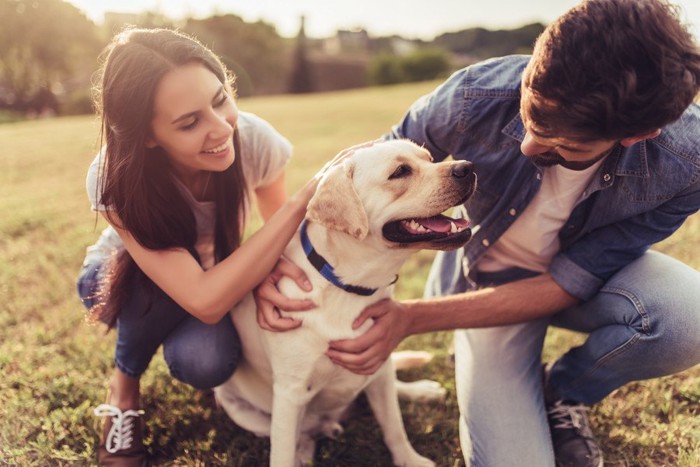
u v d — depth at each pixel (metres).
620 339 2.23
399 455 2.35
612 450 2.36
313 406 2.46
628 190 2.14
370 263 2.09
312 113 17.66
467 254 2.54
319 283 2.11
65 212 5.68
